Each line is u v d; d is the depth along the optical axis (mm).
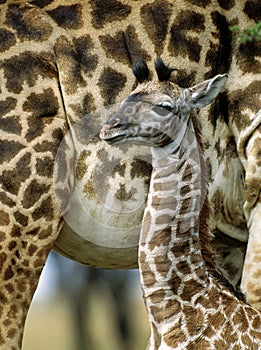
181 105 18516
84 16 20656
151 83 18641
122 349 36969
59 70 20484
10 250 20156
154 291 18484
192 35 20828
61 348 43062
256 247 20625
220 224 21562
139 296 39031
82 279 36875
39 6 20625
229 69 21047
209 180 21031
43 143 20234
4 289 20188
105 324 38781
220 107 21016
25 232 20219
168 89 18516
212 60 20922
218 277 18875
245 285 20672
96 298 37250
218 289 18625
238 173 21281
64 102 20484
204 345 18250
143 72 18781
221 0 21016
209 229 19078
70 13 20625
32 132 20234
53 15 20594
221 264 22688
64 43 20500
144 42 20703
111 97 20609
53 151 20250
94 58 20594
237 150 21047
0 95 20266
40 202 20219
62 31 20531
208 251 18938
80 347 36938
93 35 20609
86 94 20531
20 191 20141
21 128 20219
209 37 20891
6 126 20188
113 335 37812
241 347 18297
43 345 43344
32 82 20359
